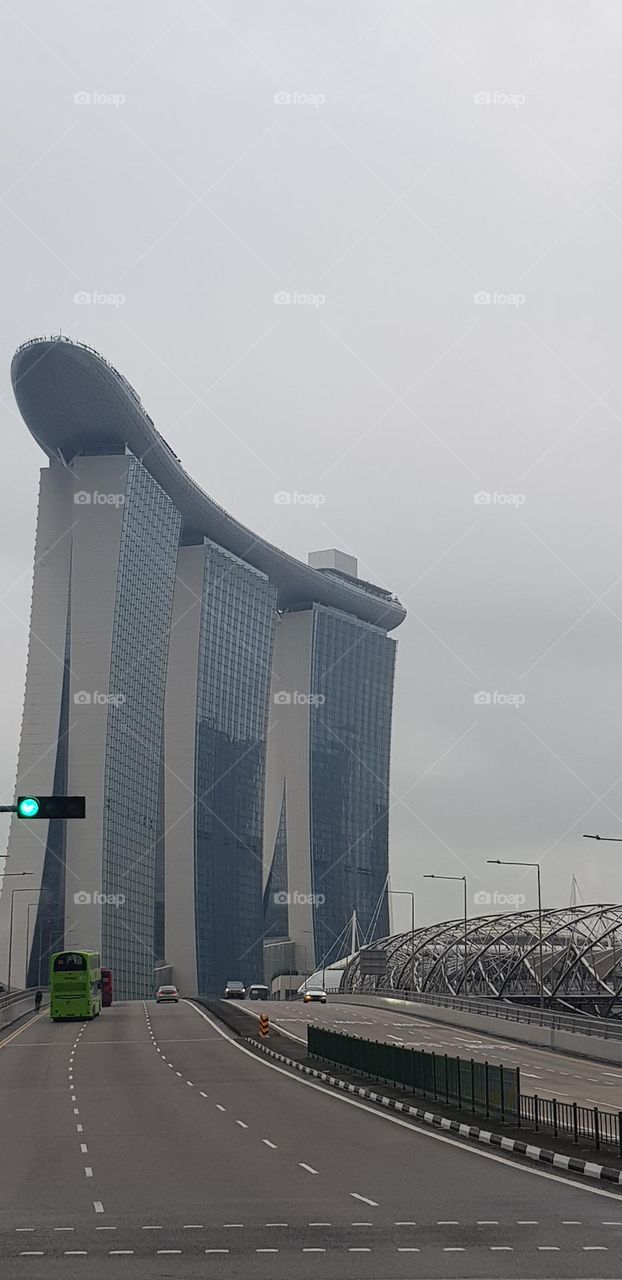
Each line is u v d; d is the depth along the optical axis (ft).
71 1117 134.82
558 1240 67.05
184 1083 173.27
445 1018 323.57
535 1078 178.40
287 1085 170.19
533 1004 350.64
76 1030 285.64
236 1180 89.45
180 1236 68.64
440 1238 67.82
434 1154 103.65
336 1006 420.36
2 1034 278.46
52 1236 68.74
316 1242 66.85
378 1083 162.71
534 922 406.82
